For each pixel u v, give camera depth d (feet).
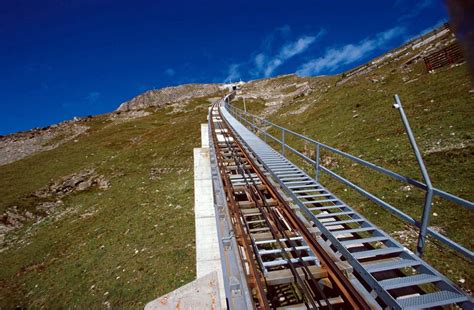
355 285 14.88
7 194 98.17
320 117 88.43
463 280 21.72
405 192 35.88
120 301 36.91
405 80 88.74
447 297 12.67
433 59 86.94
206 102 286.87
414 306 12.24
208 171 39.58
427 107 59.21
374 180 41.16
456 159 37.83
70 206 84.02
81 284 43.09
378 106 74.33
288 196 26.48
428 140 45.47
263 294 13.74
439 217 29.60
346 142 58.75
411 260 15.28
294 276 16.43
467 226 27.17
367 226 19.52
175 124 167.02
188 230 51.24
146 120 217.77
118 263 46.14
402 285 13.47
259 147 44.98
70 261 51.24
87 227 65.16
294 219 21.91
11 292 45.75
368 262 15.79
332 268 15.81
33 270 51.80
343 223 20.48
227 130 69.82
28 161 141.59
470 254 11.85
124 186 87.45
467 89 58.80
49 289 44.14
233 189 29.73
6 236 71.97
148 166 100.01
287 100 181.27
